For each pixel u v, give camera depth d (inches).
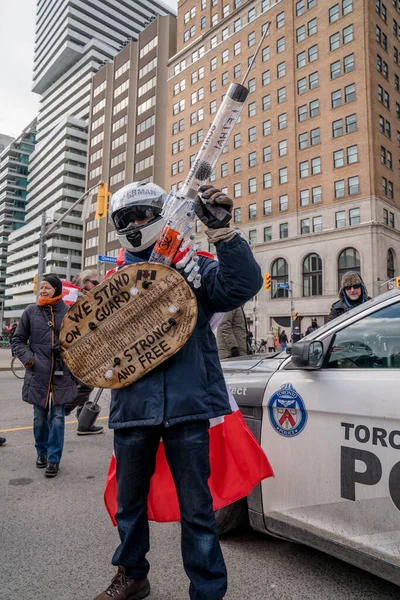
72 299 254.2
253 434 103.3
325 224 1488.7
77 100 3690.9
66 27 3934.5
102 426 237.0
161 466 89.8
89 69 3604.8
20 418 273.0
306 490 91.0
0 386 434.0
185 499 74.6
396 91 1561.3
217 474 88.5
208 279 79.4
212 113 1925.4
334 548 85.3
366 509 80.7
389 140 1498.5
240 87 74.5
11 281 3976.4
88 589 92.4
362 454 82.2
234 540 112.5
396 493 76.6
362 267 1379.2
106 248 2603.3
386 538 77.4
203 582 72.7
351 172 1444.4
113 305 78.5
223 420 89.3
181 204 77.2
